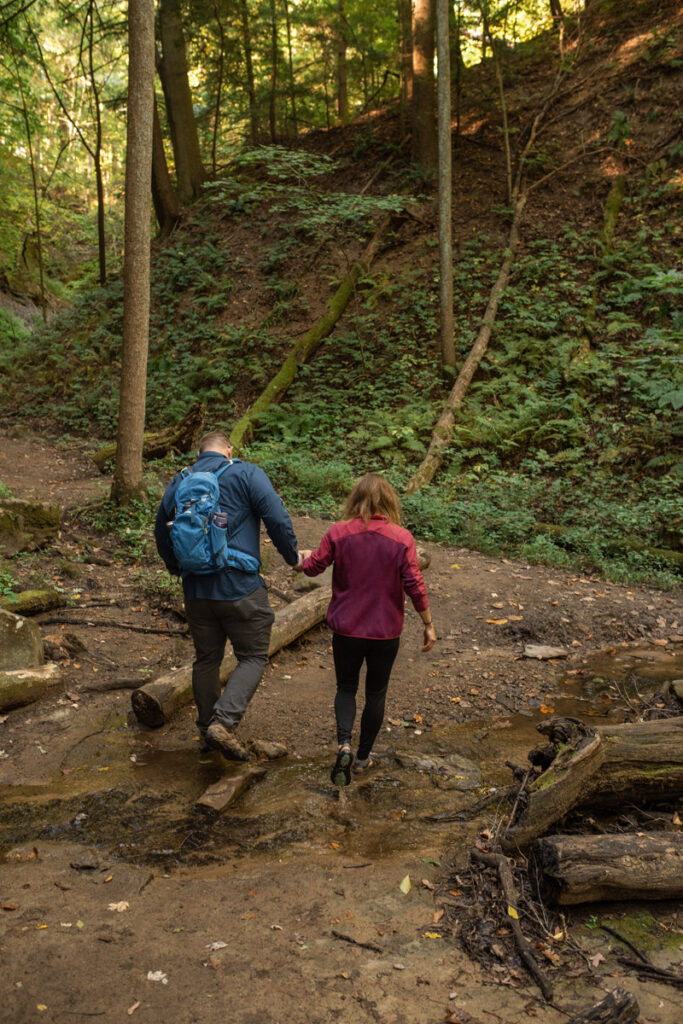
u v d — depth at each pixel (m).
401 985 2.54
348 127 20.58
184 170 20.17
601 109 16.75
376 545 3.83
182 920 2.89
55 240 29.77
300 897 3.04
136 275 8.53
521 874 3.11
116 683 5.13
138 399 8.78
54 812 3.70
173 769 4.14
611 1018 2.29
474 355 12.97
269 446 12.11
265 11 19.11
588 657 5.95
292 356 14.26
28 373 17.20
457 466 11.22
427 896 3.04
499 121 17.88
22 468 11.62
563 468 11.25
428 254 15.65
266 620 4.14
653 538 9.04
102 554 7.60
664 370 11.88
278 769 4.18
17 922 2.85
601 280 13.83
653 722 3.54
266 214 18.23
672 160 15.07
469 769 4.17
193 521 3.88
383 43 21.80
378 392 13.28
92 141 32.56
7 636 4.98
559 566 8.37
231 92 21.62
